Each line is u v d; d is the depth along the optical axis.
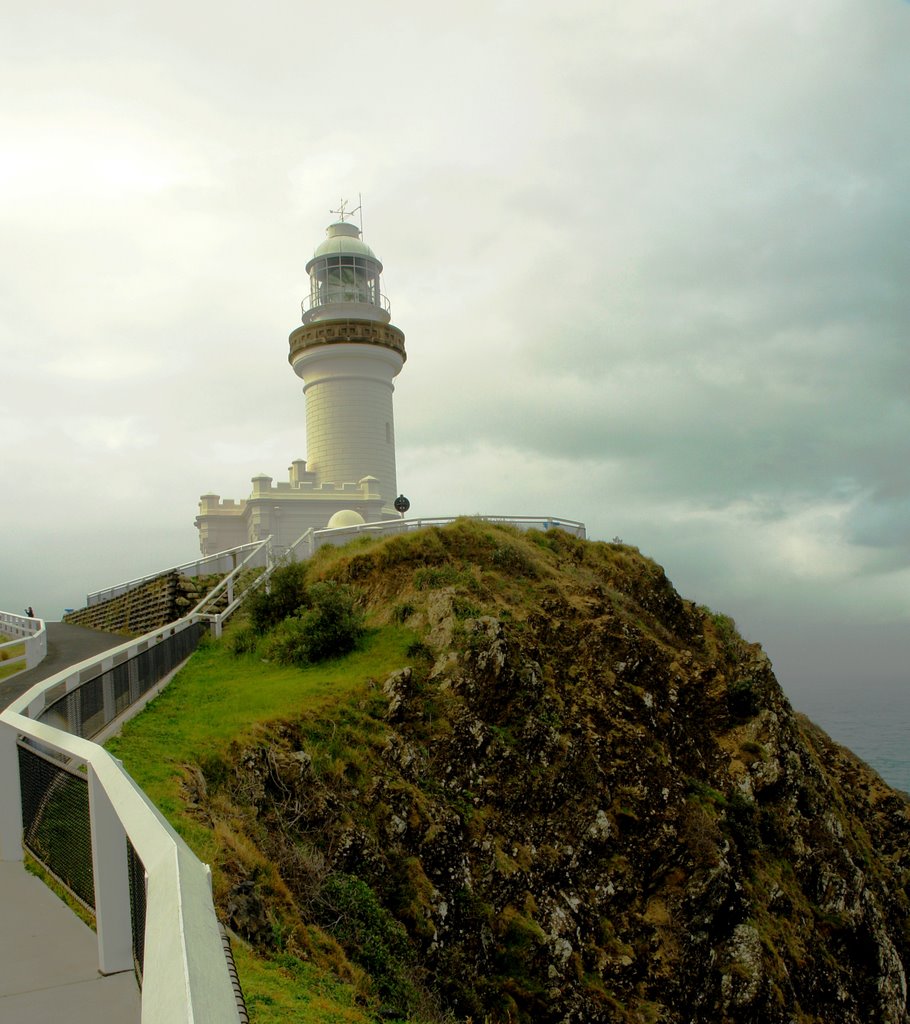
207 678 22.48
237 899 9.69
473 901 16.08
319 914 11.95
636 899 20.25
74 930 7.18
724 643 34.66
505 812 19.44
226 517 51.75
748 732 28.41
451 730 20.09
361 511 47.88
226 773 14.28
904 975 26.62
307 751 16.53
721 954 20.44
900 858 36.00
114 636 35.38
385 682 20.92
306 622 24.17
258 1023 7.37
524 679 22.31
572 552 34.28
